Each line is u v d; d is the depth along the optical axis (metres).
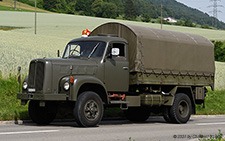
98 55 13.38
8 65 22.31
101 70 13.23
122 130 11.51
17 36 62.03
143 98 14.54
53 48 46.03
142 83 14.33
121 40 14.12
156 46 14.87
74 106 11.95
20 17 120.75
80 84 11.90
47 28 98.56
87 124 11.95
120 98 14.03
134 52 14.22
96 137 9.43
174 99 15.30
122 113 17.22
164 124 14.75
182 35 16.39
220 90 29.66
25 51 34.50
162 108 15.59
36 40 58.53
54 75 12.24
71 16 137.25
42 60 12.31
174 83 15.55
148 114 16.61
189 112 15.59
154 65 14.75
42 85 12.12
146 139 9.52
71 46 14.12
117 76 13.75
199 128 12.99
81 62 12.85
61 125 12.95
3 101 16.61
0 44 42.09
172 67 15.48
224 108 23.30
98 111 12.25
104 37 13.80
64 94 11.85
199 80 16.77
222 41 105.50
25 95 12.38
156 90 15.42
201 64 16.77
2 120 13.59
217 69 47.41
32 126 12.28
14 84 19.19
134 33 14.25
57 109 12.78
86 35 15.83
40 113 13.26
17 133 9.95
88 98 12.02
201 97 16.77
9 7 182.62
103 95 12.93
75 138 9.09
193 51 16.42
